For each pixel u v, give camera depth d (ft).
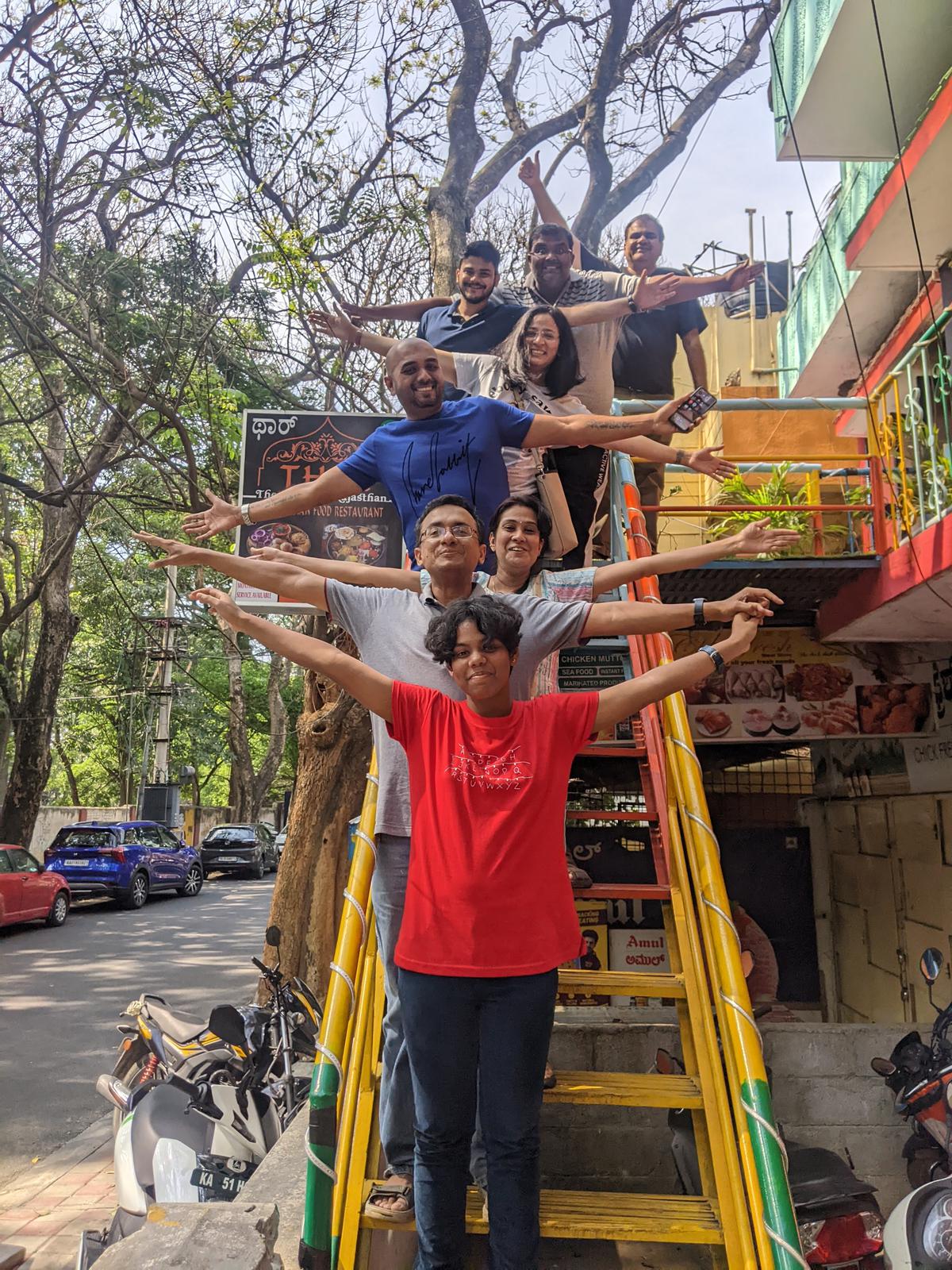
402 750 8.91
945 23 20.08
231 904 65.82
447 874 7.38
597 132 34.99
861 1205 10.19
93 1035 27.94
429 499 11.60
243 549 24.43
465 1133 7.57
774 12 30.83
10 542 61.21
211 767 137.49
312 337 37.93
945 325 16.67
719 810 34.12
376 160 36.83
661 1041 12.63
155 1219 6.29
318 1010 15.21
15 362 47.03
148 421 45.37
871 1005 27.66
